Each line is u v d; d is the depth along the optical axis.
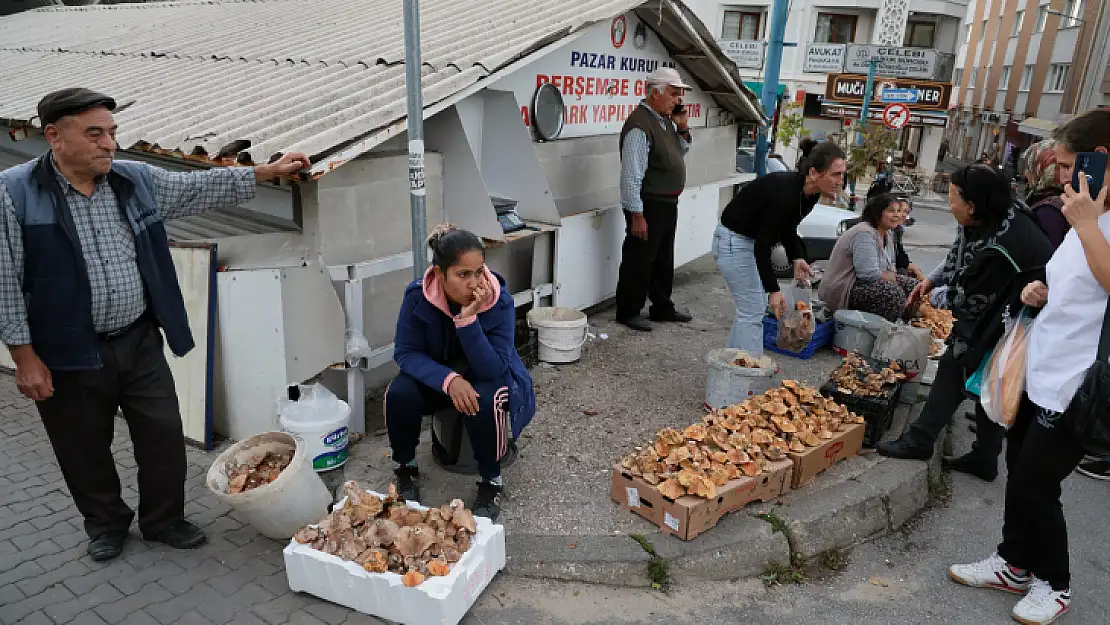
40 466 3.75
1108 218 2.46
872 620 2.93
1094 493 3.95
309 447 3.52
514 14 5.78
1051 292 2.63
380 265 4.05
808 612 2.97
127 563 3.03
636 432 4.19
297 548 2.84
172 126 4.39
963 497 3.91
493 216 4.63
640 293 5.90
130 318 2.82
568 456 3.90
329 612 2.78
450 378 3.14
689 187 7.47
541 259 5.36
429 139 4.68
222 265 3.96
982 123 37.69
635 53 6.45
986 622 2.93
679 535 3.14
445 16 6.06
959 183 3.16
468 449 3.64
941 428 3.86
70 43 8.25
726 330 6.08
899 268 6.67
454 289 3.06
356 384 4.02
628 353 5.45
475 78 4.30
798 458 3.52
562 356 5.11
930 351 5.42
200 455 3.91
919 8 26.73
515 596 2.95
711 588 3.08
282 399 3.62
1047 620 2.87
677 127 5.84
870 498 3.52
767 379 4.25
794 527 3.29
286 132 3.84
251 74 5.40
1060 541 2.81
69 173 2.58
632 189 5.45
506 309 3.34
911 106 24.05
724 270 4.57
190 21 8.20
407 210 4.30
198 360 3.91
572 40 5.03
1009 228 3.04
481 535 2.90
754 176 8.46
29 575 2.93
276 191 4.03
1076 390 2.53
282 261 3.89
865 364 4.48
